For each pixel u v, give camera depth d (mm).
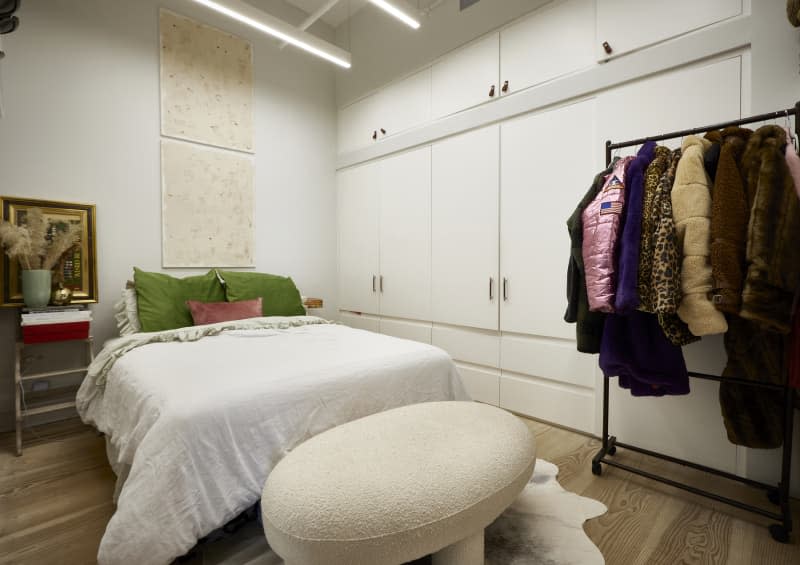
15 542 1394
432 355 1994
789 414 1419
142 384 1507
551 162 2451
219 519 1228
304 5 3703
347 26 3873
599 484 1787
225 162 3324
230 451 1279
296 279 3820
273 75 3623
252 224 3496
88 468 1950
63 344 2615
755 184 1374
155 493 1135
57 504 1631
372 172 3709
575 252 1707
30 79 2467
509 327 2686
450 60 3000
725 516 1552
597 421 2293
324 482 1065
